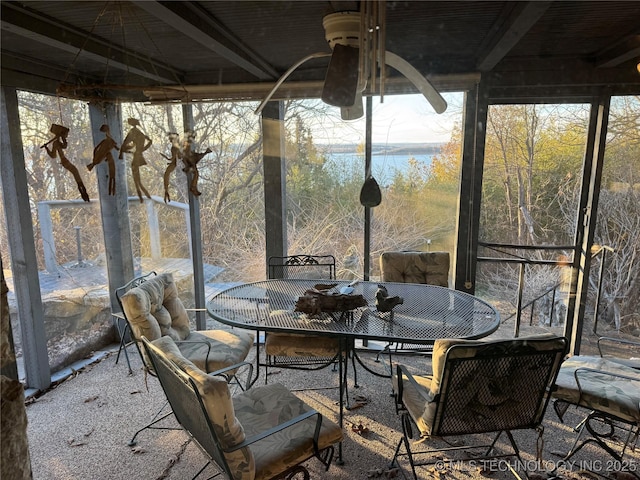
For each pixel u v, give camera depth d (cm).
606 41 234
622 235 284
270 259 329
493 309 226
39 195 276
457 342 147
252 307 233
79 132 304
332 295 218
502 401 158
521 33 193
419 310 225
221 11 184
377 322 209
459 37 225
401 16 192
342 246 321
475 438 223
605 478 193
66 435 227
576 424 236
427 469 200
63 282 298
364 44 141
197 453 212
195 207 331
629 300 288
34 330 266
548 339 147
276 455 152
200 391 132
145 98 307
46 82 270
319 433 160
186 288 344
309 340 246
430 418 160
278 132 309
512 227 298
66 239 299
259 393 191
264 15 190
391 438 223
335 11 152
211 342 247
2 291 64
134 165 173
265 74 285
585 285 291
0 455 63
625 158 275
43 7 178
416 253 290
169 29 209
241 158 322
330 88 162
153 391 273
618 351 292
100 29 208
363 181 308
